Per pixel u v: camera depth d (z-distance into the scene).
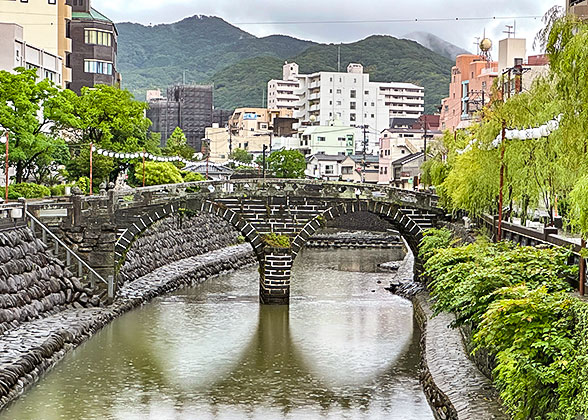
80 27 98.44
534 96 36.53
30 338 35.75
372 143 149.75
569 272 26.47
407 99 191.75
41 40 86.19
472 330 30.23
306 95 172.00
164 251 66.88
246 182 51.75
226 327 45.50
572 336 19.39
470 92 87.06
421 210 54.28
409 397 31.84
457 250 32.25
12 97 51.69
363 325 46.56
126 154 60.50
